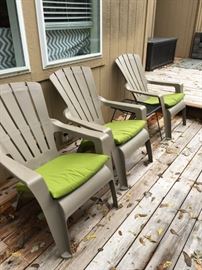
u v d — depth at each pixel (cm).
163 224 164
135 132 196
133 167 225
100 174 154
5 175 198
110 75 281
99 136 162
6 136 153
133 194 191
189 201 184
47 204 123
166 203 182
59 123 182
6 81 169
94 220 167
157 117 303
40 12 175
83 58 231
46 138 177
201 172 220
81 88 219
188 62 605
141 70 306
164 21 659
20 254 142
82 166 147
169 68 540
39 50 186
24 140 163
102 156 160
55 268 135
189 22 625
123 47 289
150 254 143
